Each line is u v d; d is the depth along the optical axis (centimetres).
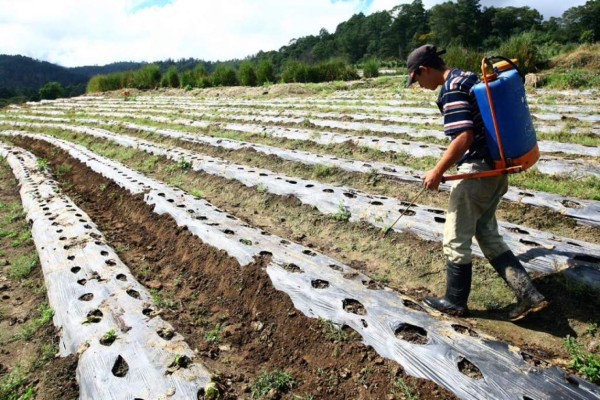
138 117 1583
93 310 392
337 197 611
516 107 300
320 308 376
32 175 955
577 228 496
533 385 274
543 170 650
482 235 351
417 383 299
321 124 1109
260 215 647
